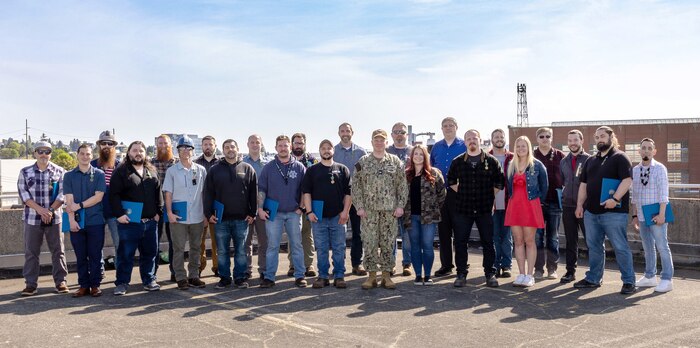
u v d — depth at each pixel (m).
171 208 7.64
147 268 7.62
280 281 8.25
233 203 7.63
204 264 8.76
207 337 5.47
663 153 70.81
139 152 7.36
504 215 8.31
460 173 7.63
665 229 7.29
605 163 7.20
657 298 6.88
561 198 8.13
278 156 7.78
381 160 7.52
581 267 9.12
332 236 7.78
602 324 5.80
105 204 7.93
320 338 5.42
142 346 5.21
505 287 7.63
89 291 7.39
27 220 7.43
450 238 8.45
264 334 5.57
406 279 8.28
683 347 5.07
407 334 5.53
